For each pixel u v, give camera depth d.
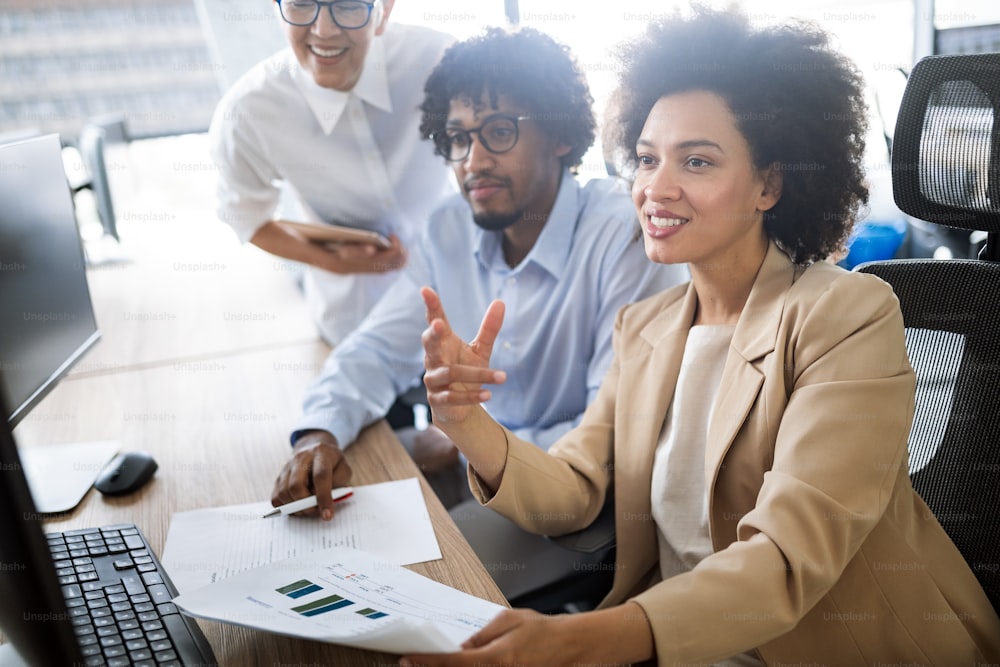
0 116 3.95
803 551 0.87
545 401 1.65
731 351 1.07
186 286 2.42
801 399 0.96
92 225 2.95
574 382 1.60
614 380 1.28
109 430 1.49
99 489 1.25
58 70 3.93
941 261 1.10
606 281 1.51
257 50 2.62
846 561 0.90
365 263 1.98
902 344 0.99
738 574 0.85
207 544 1.09
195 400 1.61
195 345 1.93
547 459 1.16
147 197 3.46
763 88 1.03
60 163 1.37
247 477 1.29
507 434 1.13
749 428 1.04
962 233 2.37
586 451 1.23
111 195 2.83
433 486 1.68
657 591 0.84
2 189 1.17
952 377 1.08
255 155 1.93
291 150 1.93
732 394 1.05
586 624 0.79
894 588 0.98
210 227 3.15
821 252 1.13
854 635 0.99
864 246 2.43
